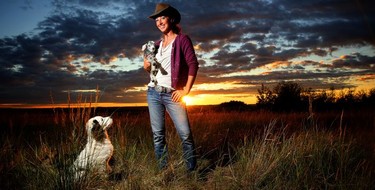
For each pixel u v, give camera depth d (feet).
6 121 26.32
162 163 14.03
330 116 39.70
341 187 12.23
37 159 13.82
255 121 34.94
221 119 33.63
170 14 13.37
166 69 13.43
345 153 15.14
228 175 14.48
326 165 14.37
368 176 12.69
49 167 12.76
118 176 13.93
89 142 13.09
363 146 17.35
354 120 34.55
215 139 20.93
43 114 37.24
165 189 12.66
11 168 12.98
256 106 60.70
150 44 13.74
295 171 13.56
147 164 14.66
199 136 20.84
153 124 13.93
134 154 15.62
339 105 58.23
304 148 15.16
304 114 42.60
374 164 14.16
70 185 12.11
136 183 12.57
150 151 16.25
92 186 12.73
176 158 15.15
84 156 12.87
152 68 13.61
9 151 14.29
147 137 19.69
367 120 32.12
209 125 27.17
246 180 13.20
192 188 13.05
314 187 12.64
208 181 13.99
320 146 15.55
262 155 14.10
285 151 14.70
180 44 13.24
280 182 12.70
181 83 13.69
